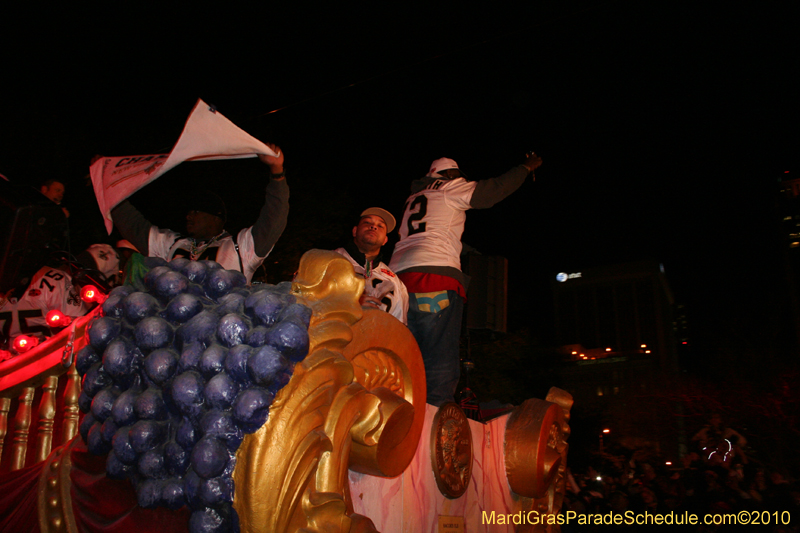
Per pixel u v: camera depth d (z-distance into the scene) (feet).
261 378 5.04
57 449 7.34
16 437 9.66
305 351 5.33
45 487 6.97
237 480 5.04
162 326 5.66
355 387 5.98
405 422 6.78
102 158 8.50
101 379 6.09
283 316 5.42
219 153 7.72
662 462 45.21
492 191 13.03
